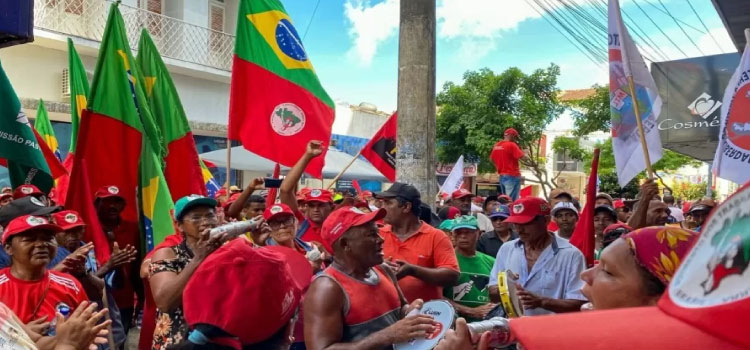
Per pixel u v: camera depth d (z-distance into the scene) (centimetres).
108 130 535
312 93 643
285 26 641
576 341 93
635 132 505
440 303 309
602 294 160
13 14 441
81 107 711
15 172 573
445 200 1034
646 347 86
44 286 360
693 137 978
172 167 629
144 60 649
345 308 314
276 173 639
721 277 81
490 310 454
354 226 320
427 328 288
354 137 2091
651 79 511
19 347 173
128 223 553
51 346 264
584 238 484
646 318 92
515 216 430
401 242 467
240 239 264
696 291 86
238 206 552
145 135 541
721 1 597
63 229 449
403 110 738
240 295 247
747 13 631
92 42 1405
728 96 475
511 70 1878
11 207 400
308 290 315
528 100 1855
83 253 403
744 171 452
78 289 378
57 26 1363
